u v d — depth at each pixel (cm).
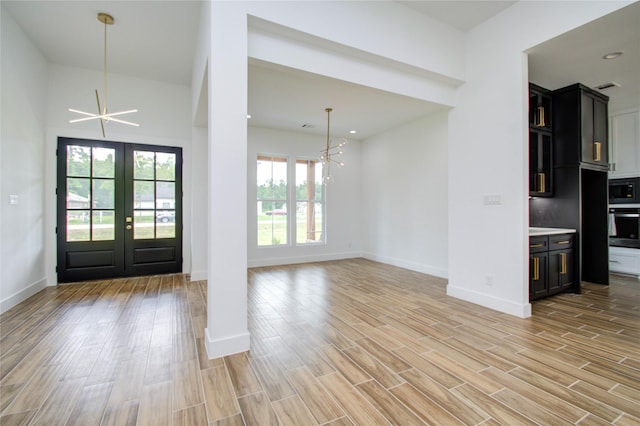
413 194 563
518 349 239
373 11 303
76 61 425
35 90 393
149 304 354
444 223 502
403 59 320
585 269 447
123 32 356
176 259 511
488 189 342
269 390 187
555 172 405
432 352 235
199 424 157
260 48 262
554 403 173
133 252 483
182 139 509
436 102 365
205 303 359
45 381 196
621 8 244
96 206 461
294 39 276
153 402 175
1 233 324
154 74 468
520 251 311
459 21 348
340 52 299
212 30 230
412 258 566
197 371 209
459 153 375
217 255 229
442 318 309
